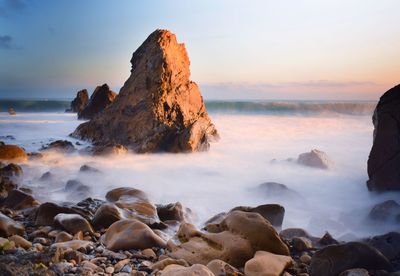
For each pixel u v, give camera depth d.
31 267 3.86
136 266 4.56
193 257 4.73
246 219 5.12
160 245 5.29
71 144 15.80
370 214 7.21
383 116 8.83
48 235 5.72
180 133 15.65
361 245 4.45
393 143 8.60
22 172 10.99
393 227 6.73
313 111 39.91
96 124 17.80
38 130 23.52
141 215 6.75
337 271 4.31
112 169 12.66
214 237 4.99
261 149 17.39
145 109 16.02
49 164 12.97
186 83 17.47
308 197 9.56
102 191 9.87
